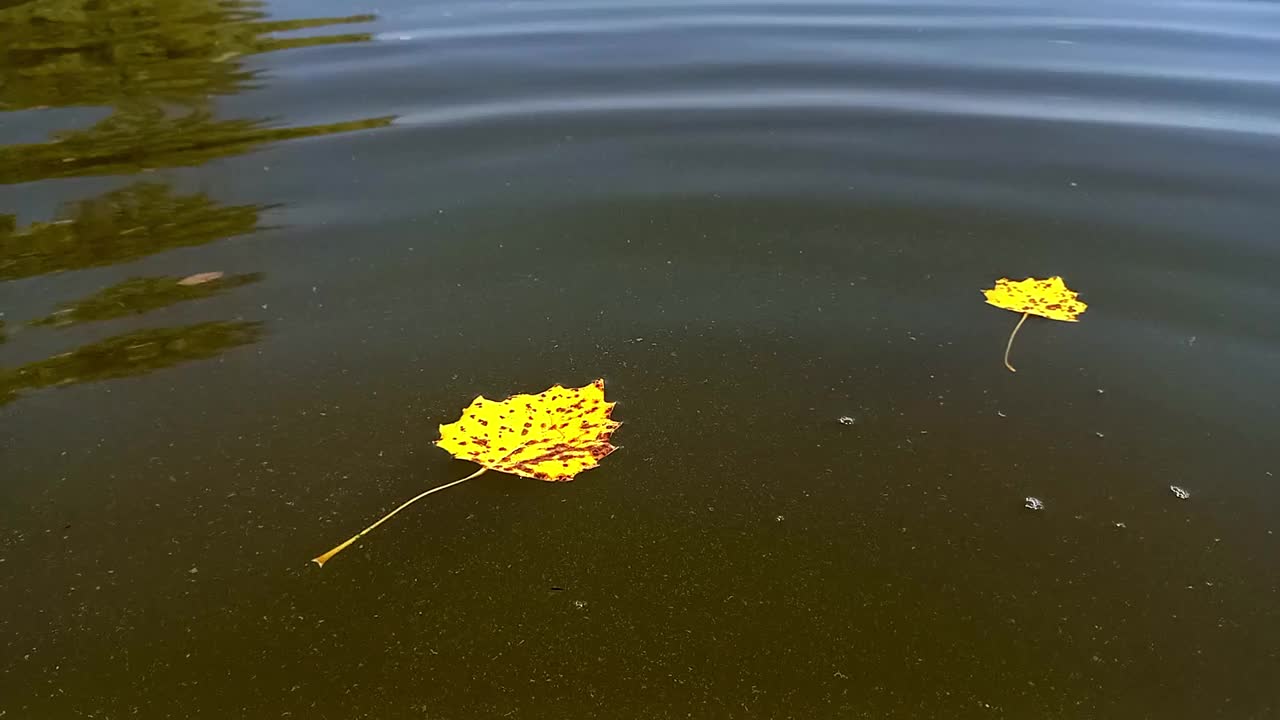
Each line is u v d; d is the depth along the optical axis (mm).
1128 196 720
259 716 334
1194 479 445
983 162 780
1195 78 983
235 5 1257
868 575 395
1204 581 393
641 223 683
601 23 1194
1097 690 348
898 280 612
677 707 339
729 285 606
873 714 338
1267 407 492
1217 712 340
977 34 1155
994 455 462
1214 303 583
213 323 552
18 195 684
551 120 860
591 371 521
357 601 380
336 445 461
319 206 690
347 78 951
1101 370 523
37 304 562
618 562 400
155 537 407
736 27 1182
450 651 359
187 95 892
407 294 589
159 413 479
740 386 512
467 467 450
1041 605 382
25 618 370
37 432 463
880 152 799
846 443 470
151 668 352
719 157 789
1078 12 1277
